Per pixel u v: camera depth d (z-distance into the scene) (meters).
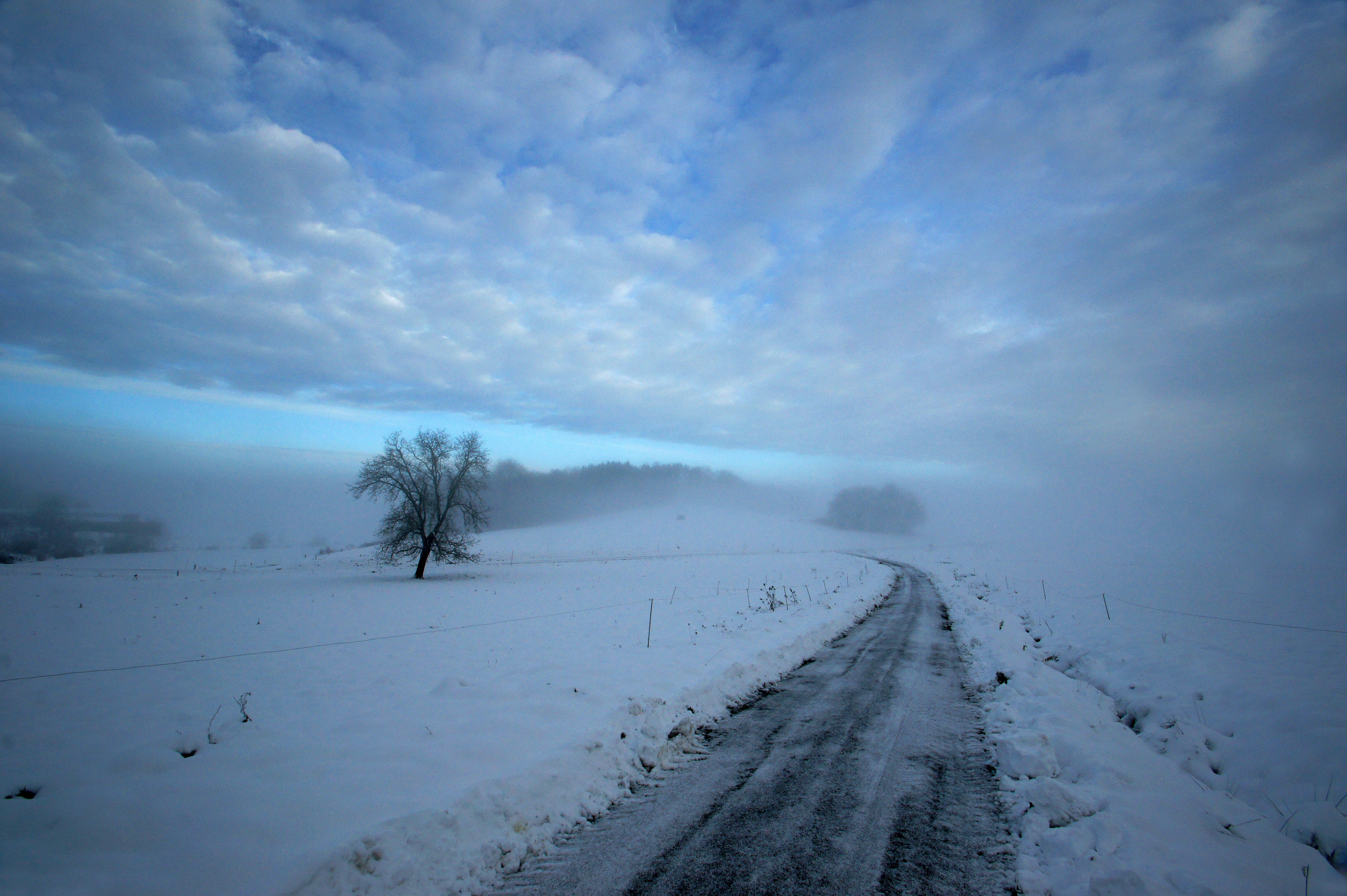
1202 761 6.38
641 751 6.13
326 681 9.46
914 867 4.04
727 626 14.98
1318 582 25.44
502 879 3.89
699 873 3.94
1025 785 5.18
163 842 3.79
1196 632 13.55
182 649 12.70
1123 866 3.78
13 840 3.75
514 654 11.62
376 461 35.50
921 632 15.23
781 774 5.77
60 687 9.23
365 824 4.13
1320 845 4.57
